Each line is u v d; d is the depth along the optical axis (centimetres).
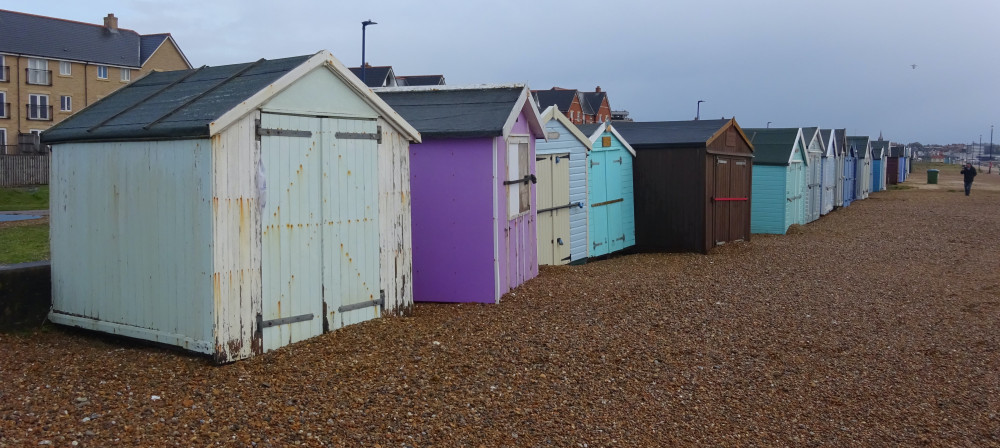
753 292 1142
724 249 1645
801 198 2312
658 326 900
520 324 866
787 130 2128
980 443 608
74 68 4962
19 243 1331
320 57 723
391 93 1071
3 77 4650
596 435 571
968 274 1376
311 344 721
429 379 652
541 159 1247
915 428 635
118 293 716
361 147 792
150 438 493
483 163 964
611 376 708
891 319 1001
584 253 1425
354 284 795
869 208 3044
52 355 675
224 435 505
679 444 572
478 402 612
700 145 1578
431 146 982
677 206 1616
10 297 759
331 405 575
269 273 693
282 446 495
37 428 496
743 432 605
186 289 659
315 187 739
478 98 1026
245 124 662
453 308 941
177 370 632
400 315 864
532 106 1057
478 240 976
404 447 514
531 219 1143
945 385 743
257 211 676
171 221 664
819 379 745
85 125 748
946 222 2403
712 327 912
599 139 1470
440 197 984
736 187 1766
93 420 518
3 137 4678
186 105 701
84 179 736
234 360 660
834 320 984
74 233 752
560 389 662
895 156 5244
